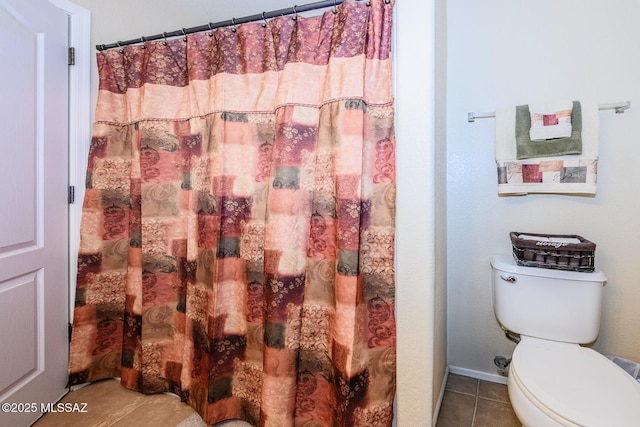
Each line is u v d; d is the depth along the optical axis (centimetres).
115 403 142
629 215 135
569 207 143
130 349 151
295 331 120
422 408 109
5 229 115
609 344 140
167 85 144
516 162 143
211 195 132
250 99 129
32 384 128
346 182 110
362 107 111
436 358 123
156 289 147
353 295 109
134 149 147
